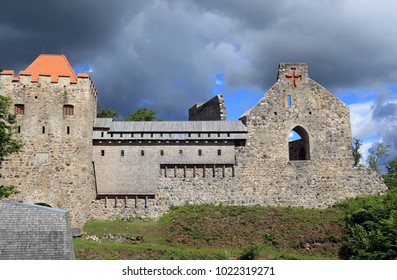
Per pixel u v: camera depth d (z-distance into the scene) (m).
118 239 49.22
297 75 63.19
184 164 58.22
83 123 54.78
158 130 58.59
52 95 54.88
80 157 54.06
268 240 49.66
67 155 53.84
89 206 55.41
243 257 44.72
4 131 46.09
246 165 59.47
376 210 50.34
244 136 59.94
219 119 65.00
